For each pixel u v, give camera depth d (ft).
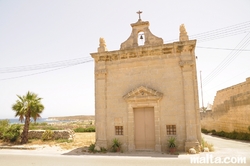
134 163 37.50
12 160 44.78
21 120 75.66
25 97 76.18
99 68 57.88
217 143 68.80
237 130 88.89
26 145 69.62
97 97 57.11
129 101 53.93
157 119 51.16
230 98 96.73
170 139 48.47
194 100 49.52
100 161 40.40
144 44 56.49
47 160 43.73
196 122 48.80
